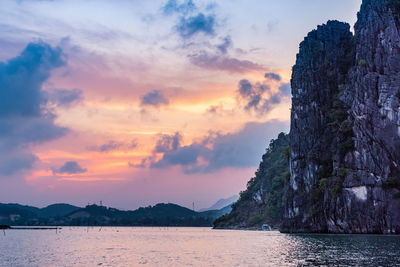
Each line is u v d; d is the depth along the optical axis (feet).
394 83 448.24
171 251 331.98
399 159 424.05
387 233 411.75
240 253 291.99
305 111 574.97
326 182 490.49
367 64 482.28
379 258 215.51
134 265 233.96
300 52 624.59
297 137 576.61
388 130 435.12
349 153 462.60
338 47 601.21
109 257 285.02
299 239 395.75
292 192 565.12
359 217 431.84
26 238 646.74
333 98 557.74
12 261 261.44
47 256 298.15
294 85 606.14
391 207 412.36
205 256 279.08
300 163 565.94
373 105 454.40
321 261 212.43
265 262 224.33
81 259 271.49
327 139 536.42
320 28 621.72
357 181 439.63
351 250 259.19
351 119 485.56
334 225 457.68
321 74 580.30
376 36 486.79
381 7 495.82
